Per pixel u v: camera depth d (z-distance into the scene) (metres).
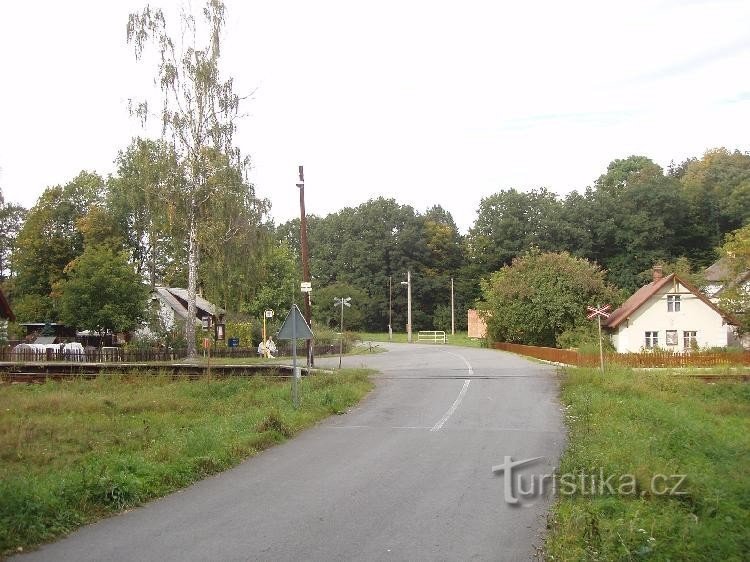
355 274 104.62
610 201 82.62
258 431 13.94
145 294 44.16
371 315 101.44
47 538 7.35
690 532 7.34
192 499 9.12
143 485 9.34
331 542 7.16
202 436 12.52
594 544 6.93
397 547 6.99
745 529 7.69
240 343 50.03
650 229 77.25
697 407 20.52
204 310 60.06
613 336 48.31
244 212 40.09
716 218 77.38
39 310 58.38
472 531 7.54
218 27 40.22
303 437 14.32
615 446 11.51
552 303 46.91
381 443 13.44
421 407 19.11
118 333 47.91
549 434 14.29
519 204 90.62
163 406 19.88
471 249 98.88
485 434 14.38
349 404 19.70
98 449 12.69
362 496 9.16
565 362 35.09
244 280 41.78
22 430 14.49
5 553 6.87
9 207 71.31
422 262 104.44
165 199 38.50
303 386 22.30
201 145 39.44
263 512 8.39
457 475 10.41
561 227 84.00
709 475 10.33
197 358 39.56
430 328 103.25
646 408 17.08
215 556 6.73
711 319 46.88
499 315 50.78
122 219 64.38
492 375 27.80
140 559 6.66
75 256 62.47
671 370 29.05
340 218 115.12
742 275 38.72
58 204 63.78
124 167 62.06
